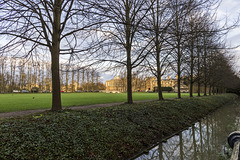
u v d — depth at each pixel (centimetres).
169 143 731
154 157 589
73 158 442
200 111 1456
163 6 820
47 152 427
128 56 1252
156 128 814
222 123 1174
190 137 828
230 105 2569
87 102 1900
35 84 6650
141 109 949
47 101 2056
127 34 1130
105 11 686
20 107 1382
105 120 697
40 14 773
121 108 909
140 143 645
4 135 437
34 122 559
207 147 695
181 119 1068
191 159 577
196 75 2359
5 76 6012
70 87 8344
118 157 528
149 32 691
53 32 855
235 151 158
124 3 1066
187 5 722
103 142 551
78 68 1026
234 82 4431
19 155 384
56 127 539
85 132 560
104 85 10544
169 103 1298
